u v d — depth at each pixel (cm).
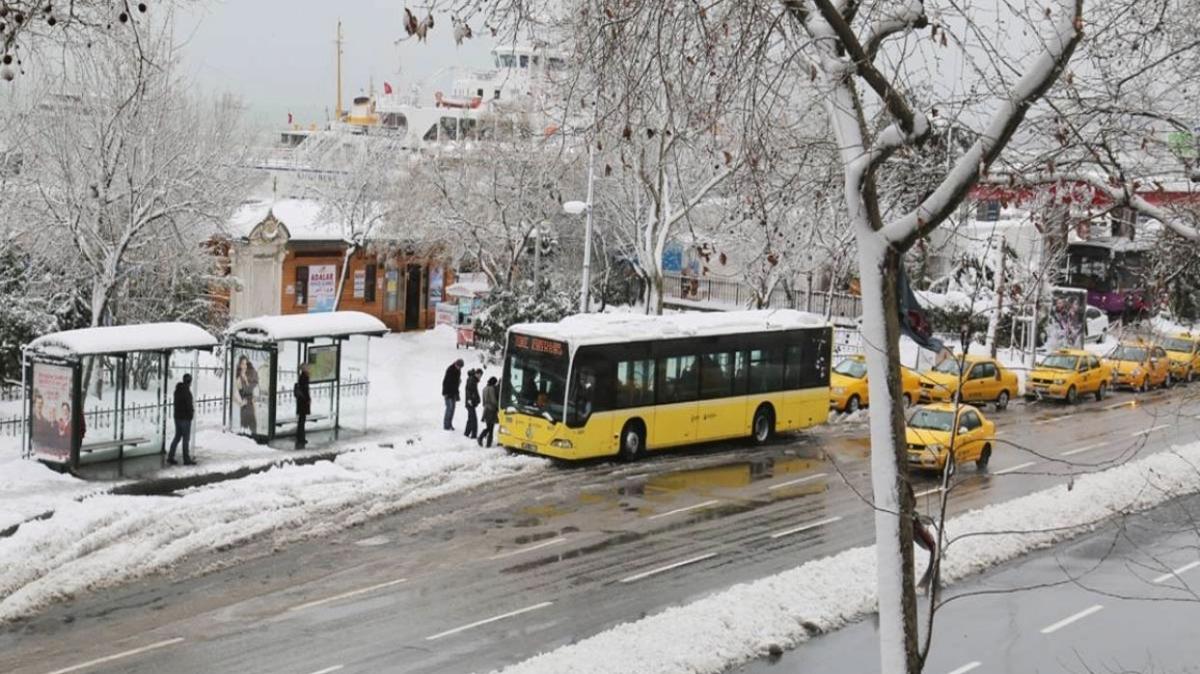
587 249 3966
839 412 4188
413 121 7306
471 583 2184
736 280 5784
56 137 3488
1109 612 2223
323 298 5006
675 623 1953
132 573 2148
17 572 2094
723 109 1248
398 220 5028
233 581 2138
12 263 3569
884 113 1285
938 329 4772
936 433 3238
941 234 3325
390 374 4184
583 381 3148
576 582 2217
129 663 1744
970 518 2683
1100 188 1212
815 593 2150
